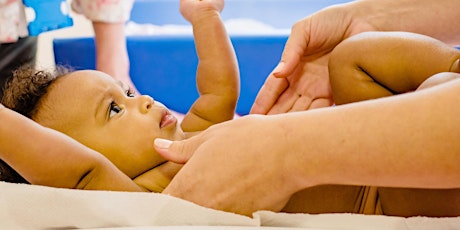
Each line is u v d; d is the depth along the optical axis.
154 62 1.67
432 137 0.46
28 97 0.86
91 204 0.57
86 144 0.83
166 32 1.82
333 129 0.51
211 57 1.03
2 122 0.61
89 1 1.62
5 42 1.44
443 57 0.75
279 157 0.53
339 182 0.52
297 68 0.97
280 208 0.58
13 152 0.61
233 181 0.55
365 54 0.80
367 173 0.49
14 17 1.40
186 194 0.58
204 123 1.03
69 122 0.84
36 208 0.57
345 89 0.83
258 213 0.56
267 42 1.62
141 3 2.06
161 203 0.57
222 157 0.56
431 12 0.94
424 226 0.57
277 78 0.95
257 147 0.54
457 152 0.45
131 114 0.86
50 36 1.89
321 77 0.96
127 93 0.93
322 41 0.95
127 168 0.84
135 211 0.57
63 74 0.92
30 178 0.64
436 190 0.65
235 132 0.56
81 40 1.70
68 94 0.85
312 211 0.70
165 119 0.88
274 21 2.04
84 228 0.58
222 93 1.03
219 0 1.06
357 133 0.49
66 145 0.65
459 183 0.46
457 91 0.46
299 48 0.92
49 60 1.80
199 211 0.56
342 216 0.58
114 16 1.63
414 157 0.46
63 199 0.57
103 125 0.84
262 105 0.99
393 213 0.68
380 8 0.96
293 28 0.95
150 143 0.85
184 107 1.68
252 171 0.54
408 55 0.77
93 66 1.71
